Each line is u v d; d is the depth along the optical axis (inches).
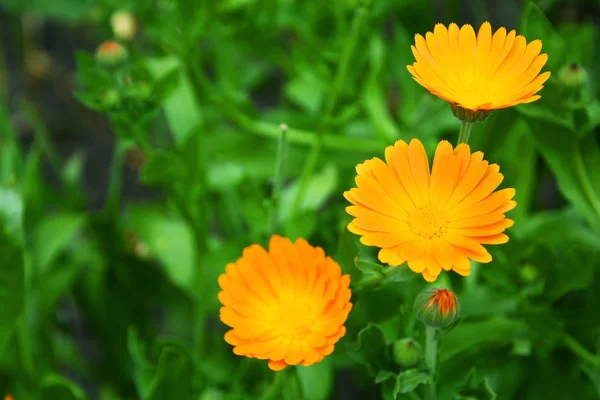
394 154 26.1
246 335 26.4
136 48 39.1
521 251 29.7
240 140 34.6
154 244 33.8
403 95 35.7
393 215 25.8
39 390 32.0
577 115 29.8
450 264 25.2
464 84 26.1
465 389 27.7
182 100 32.7
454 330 29.5
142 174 31.3
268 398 28.5
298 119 35.1
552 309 30.0
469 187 25.9
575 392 30.5
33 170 33.7
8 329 30.5
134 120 30.9
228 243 31.8
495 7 45.6
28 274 32.4
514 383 30.7
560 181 30.1
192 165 31.7
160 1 35.9
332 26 35.1
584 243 31.1
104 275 35.8
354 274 27.4
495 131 31.6
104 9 36.8
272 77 47.7
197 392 31.2
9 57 52.0
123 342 35.8
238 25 34.2
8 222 30.3
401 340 27.2
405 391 27.0
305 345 26.4
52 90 51.3
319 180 33.3
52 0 43.1
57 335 36.9
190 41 33.4
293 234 31.0
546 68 30.0
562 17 40.7
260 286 26.8
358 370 34.3
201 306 32.2
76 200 35.8
